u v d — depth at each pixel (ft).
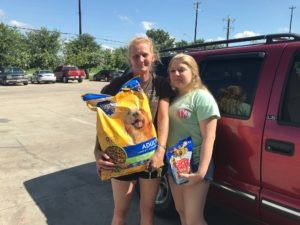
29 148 24.57
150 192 9.50
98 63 196.95
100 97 8.52
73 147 24.84
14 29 159.12
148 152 8.38
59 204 15.10
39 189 16.71
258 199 9.48
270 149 9.07
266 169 9.21
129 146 8.18
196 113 8.84
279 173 8.92
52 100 57.47
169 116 9.25
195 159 8.97
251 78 10.00
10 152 23.45
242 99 10.03
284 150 8.75
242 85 10.19
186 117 8.95
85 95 8.61
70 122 35.76
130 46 8.94
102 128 8.23
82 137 28.30
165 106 8.86
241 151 9.78
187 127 9.00
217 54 11.39
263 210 9.44
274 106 9.21
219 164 10.48
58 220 13.70
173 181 9.50
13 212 14.34
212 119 8.68
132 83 8.50
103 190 16.61
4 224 13.37
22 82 104.27
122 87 8.67
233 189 10.11
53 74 115.34
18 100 57.31
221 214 13.42
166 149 9.26
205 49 12.33
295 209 8.63
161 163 8.64
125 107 8.23
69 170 19.53
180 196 9.66
